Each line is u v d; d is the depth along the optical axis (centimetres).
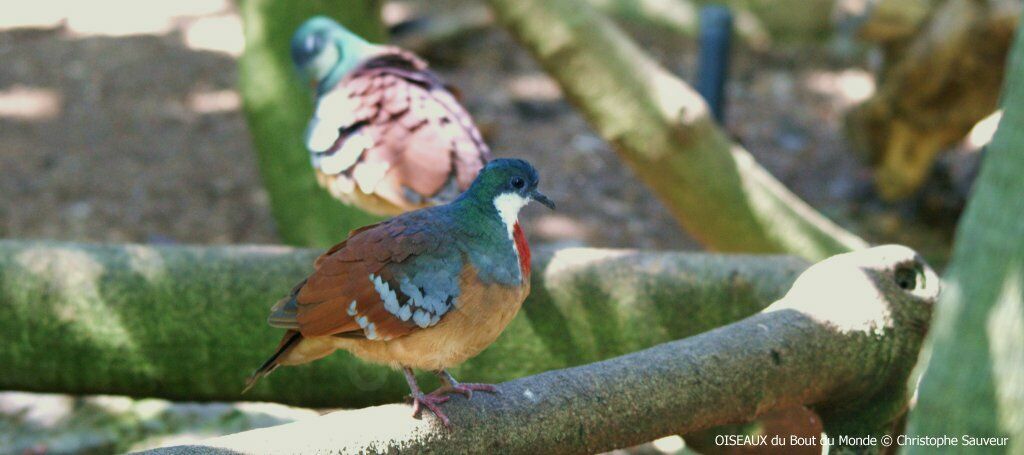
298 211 919
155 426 816
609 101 870
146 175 1356
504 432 468
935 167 1397
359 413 462
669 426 499
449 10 1812
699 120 870
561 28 859
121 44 1697
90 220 1249
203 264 662
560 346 673
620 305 664
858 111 1345
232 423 830
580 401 478
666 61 1730
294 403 689
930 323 558
